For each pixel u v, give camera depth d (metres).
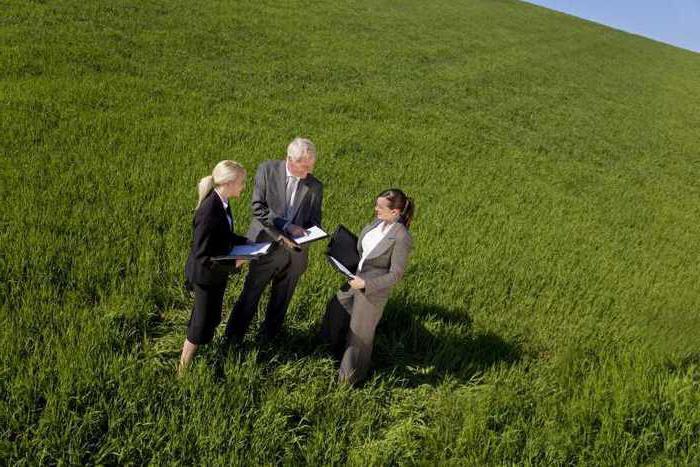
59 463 3.07
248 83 15.10
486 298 6.18
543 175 13.13
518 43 34.97
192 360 4.06
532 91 24.03
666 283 7.62
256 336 4.71
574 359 5.08
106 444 3.28
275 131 11.32
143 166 7.87
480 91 21.66
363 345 4.26
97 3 18.72
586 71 32.22
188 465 3.30
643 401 4.26
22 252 5.01
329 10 29.27
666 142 20.97
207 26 20.03
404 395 4.43
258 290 4.34
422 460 3.61
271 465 3.30
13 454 3.09
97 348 4.00
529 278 6.78
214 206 3.58
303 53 20.20
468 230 8.16
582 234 9.30
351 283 4.00
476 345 5.19
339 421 3.93
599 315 6.31
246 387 3.93
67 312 4.36
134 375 3.79
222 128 10.46
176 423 3.46
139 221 6.25
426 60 24.70
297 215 4.36
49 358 3.75
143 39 16.39
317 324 5.06
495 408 4.14
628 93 29.23
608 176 14.61
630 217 11.13
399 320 5.44
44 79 10.88
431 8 38.62
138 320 4.62
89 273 4.97
